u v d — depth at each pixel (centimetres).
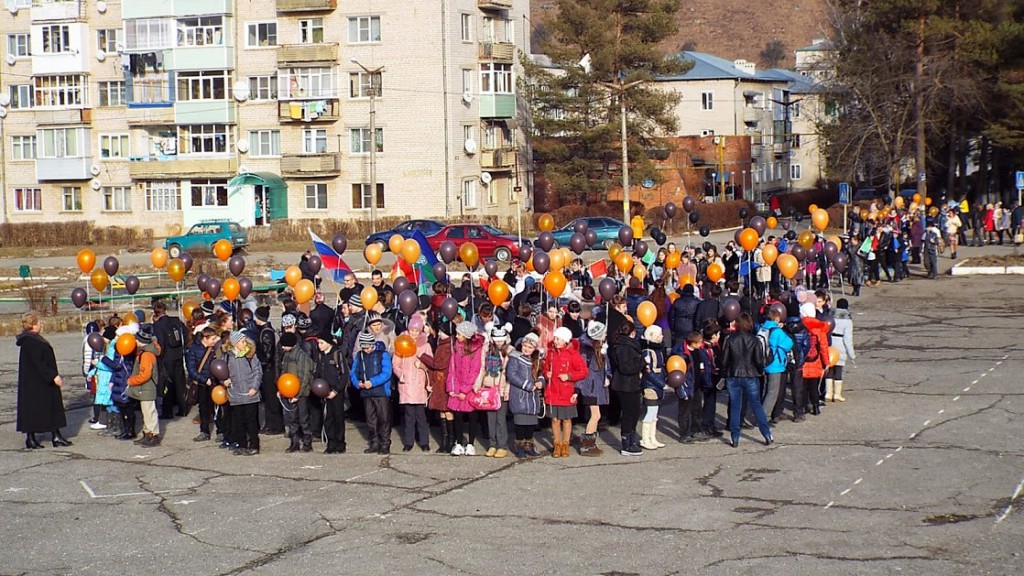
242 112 6700
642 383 1534
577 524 1199
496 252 4578
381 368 1559
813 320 1678
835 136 6344
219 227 5384
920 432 1577
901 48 5725
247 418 1579
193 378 1702
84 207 7081
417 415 1578
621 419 1556
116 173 6981
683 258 2536
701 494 1305
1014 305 2864
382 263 4691
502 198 6744
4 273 4762
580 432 1688
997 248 4359
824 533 1141
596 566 1059
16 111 7175
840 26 6291
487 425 1616
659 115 6750
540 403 1535
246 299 2100
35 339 1652
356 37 6384
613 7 6750
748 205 6662
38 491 1410
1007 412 1677
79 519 1277
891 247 3412
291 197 6612
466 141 6388
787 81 9706
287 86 6519
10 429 1814
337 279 2211
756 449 1525
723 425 1700
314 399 1659
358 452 1593
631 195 7338
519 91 6869
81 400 2056
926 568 1029
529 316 1698
